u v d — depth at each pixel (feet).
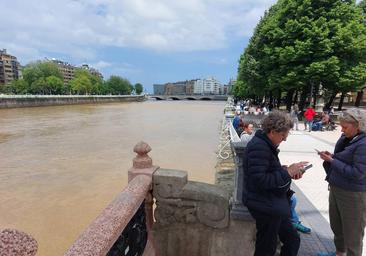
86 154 54.54
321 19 86.99
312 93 87.97
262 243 8.91
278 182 8.26
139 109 222.28
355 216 9.63
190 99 485.97
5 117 140.77
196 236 11.02
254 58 117.91
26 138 75.05
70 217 26.58
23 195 32.14
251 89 129.39
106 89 441.27
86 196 31.86
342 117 9.70
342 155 9.62
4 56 405.18
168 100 500.74
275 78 96.89
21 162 48.06
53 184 36.19
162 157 50.34
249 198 8.70
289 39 92.32
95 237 6.59
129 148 60.59
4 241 4.00
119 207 8.09
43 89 320.70
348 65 88.12
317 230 14.62
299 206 18.12
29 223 25.40
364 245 12.87
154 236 11.29
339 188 9.80
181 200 10.89
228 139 45.78
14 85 325.21
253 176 8.27
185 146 61.67
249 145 8.60
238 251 10.74
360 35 89.81
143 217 10.14
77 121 122.72
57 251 21.13
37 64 337.52
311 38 86.89
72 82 364.99
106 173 41.16
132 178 11.05
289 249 9.54
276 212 8.43
